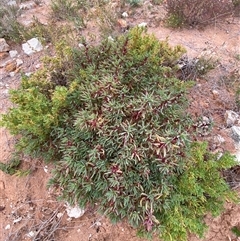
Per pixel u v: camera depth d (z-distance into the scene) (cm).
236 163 107
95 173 103
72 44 141
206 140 124
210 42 165
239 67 151
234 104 136
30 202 121
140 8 188
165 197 103
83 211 115
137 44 124
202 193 102
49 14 186
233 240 113
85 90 110
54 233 115
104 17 169
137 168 102
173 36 168
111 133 101
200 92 140
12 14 179
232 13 179
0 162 122
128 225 113
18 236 116
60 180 104
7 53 166
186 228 104
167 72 123
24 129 108
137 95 111
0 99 143
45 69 120
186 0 165
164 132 103
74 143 106
